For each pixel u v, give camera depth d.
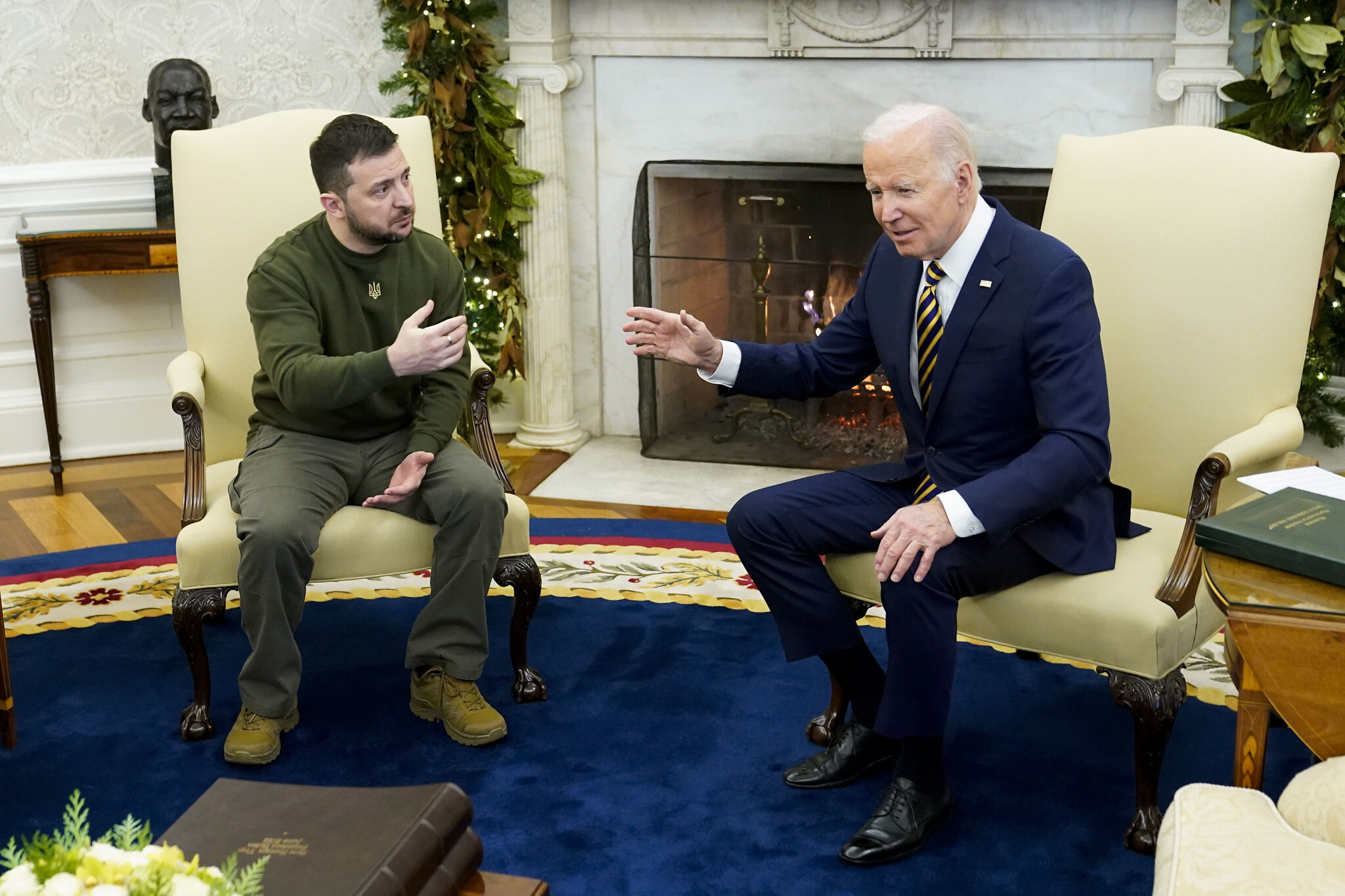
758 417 4.25
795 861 2.21
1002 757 2.53
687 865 2.20
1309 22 3.42
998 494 2.12
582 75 4.19
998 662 2.91
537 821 2.33
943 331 2.28
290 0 4.15
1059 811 2.34
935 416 2.32
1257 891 1.37
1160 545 2.30
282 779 2.48
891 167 2.16
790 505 2.36
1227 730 2.59
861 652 2.40
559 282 4.30
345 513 2.60
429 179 2.92
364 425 2.67
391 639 3.07
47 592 3.32
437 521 2.58
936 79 3.94
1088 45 3.75
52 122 4.09
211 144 2.85
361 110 4.29
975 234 2.25
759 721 2.67
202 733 2.63
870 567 2.34
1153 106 3.77
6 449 4.27
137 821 2.34
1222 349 2.39
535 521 3.79
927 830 2.24
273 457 2.60
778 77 4.06
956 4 3.82
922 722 2.18
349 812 1.42
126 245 3.91
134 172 4.15
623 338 4.44
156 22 4.09
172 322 4.35
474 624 2.59
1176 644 2.14
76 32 4.04
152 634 3.10
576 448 4.43
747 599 3.25
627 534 3.69
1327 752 1.67
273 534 2.44
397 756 2.56
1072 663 2.90
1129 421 2.48
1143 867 2.18
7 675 2.55
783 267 4.12
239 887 1.15
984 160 3.96
